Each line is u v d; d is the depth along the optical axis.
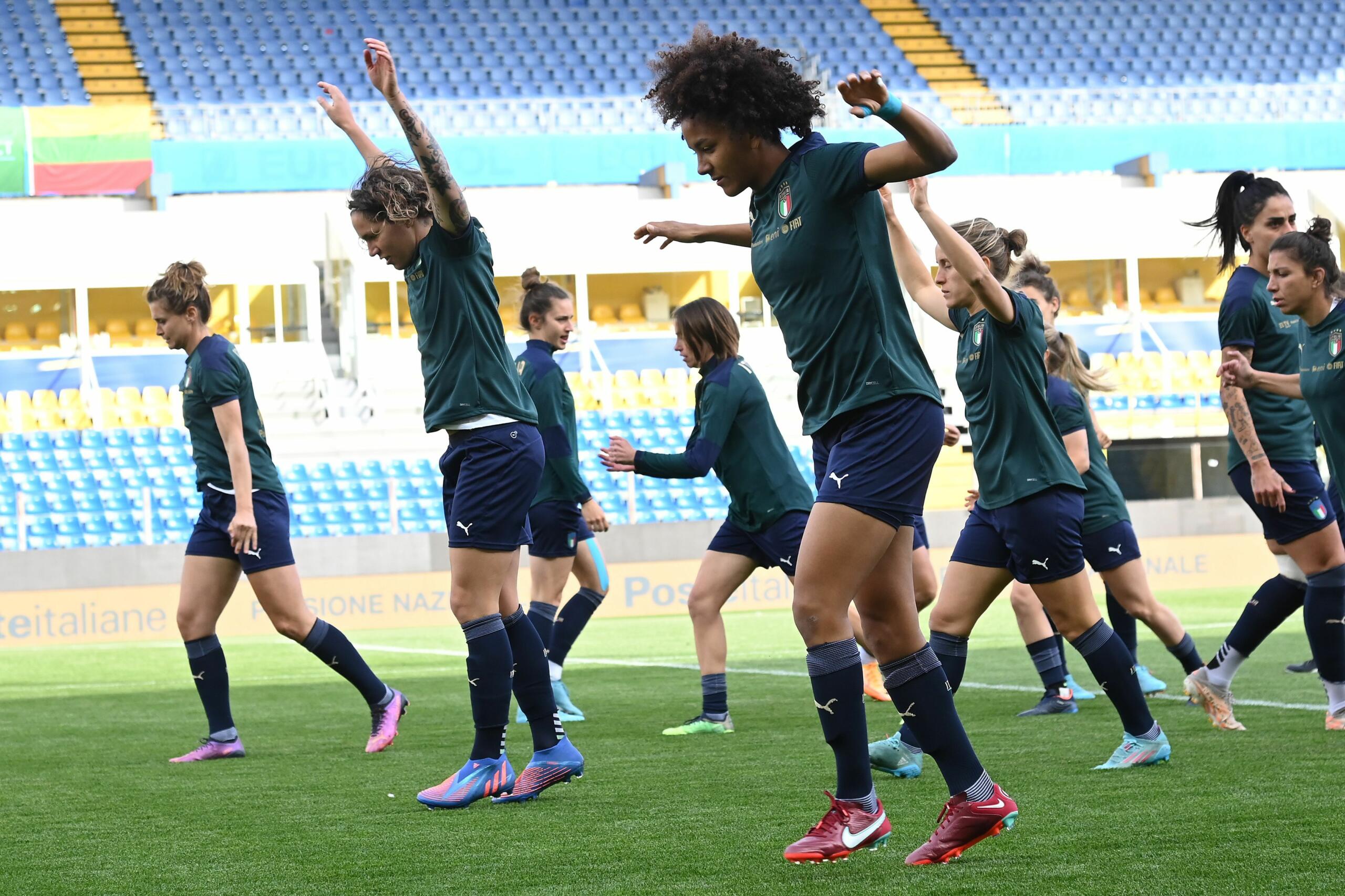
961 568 7.37
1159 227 34.34
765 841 5.50
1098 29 42.06
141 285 31.88
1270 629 8.36
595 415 29.86
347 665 8.62
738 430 8.74
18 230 31.30
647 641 18.39
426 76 37.72
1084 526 8.59
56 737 10.11
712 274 34.34
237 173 31.95
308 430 29.05
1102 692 11.27
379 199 6.33
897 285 4.98
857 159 4.79
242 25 37.97
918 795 6.48
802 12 41.41
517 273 32.84
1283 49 42.50
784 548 8.82
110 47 36.78
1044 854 5.07
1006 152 34.16
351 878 5.08
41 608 22.03
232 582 8.70
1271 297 7.59
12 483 27.27
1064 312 34.97
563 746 6.77
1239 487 8.49
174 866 5.41
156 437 28.56
